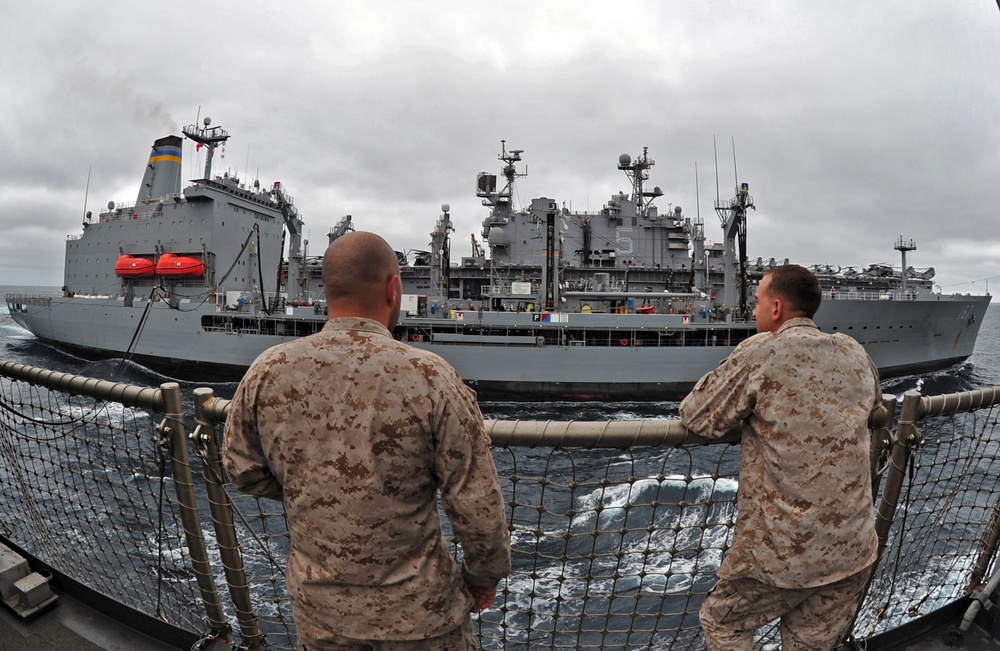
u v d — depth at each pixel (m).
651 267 38.38
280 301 32.53
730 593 2.28
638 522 12.56
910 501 2.87
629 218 39.91
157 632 2.86
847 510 2.00
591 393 26.72
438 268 35.53
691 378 26.47
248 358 29.52
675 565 10.39
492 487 1.64
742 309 27.97
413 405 1.58
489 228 40.47
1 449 3.40
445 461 1.62
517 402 27.02
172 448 2.50
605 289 31.33
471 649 1.92
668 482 14.99
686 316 26.80
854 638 2.74
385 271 1.76
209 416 2.40
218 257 36.44
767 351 2.08
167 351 31.44
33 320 39.59
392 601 1.63
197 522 2.59
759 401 2.06
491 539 1.66
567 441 2.29
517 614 9.09
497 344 26.89
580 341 27.11
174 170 41.38
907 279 41.97
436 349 26.61
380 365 1.61
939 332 32.91
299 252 31.78
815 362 2.05
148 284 37.41
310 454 1.60
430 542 1.71
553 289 28.17
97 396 2.69
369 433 1.57
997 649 2.79
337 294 1.73
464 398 1.68
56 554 3.23
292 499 1.65
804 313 2.22
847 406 2.04
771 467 2.04
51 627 2.91
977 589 3.02
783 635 2.26
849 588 2.10
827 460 1.98
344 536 1.60
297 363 1.65
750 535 2.12
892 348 30.86
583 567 10.67
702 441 2.30
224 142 38.31
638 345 27.64
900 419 2.48
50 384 2.85
